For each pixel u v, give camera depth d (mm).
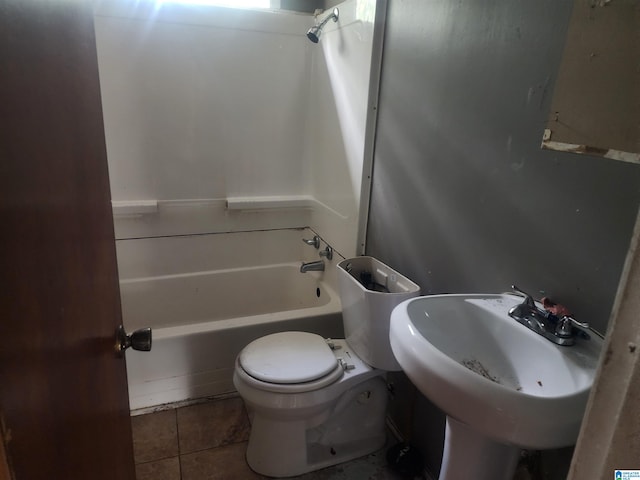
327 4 2314
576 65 890
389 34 1616
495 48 1115
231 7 2168
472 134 1220
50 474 509
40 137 505
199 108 2271
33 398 469
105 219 802
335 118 2096
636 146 787
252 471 1527
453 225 1329
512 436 703
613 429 486
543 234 1008
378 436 1646
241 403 1873
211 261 2502
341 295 1631
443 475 1048
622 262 830
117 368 842
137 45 2092
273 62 2328
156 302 2391
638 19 761
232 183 2447
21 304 447
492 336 995
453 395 754
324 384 1399
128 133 2193
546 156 984
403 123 1564
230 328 1837
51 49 545
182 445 1639
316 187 2441
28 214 468
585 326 891
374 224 1850
